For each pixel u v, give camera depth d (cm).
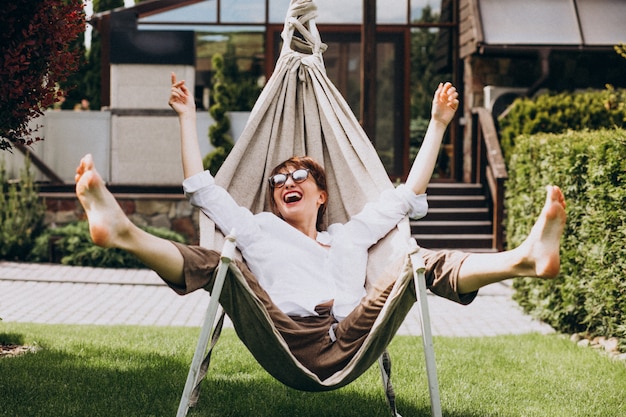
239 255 457
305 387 405
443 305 979
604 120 1230
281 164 491
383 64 1574
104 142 1441
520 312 931
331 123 507
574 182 782
